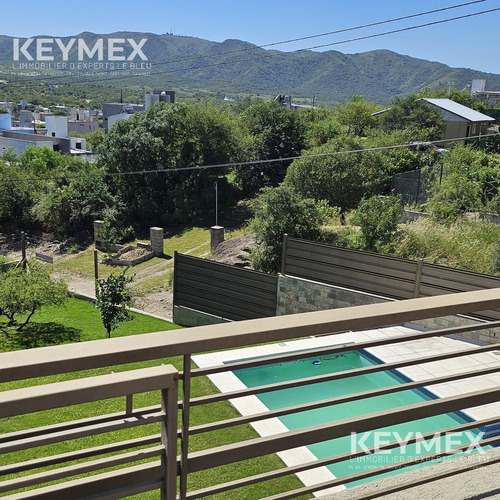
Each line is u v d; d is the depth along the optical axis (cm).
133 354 107
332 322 126
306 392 686
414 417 153
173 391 118
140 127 3491
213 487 134
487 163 2166
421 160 2439
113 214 3225
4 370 96
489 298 150
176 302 1320
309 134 3928
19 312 1407
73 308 1688
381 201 1324
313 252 1108
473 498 174
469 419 569
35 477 114
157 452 122
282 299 1142
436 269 957
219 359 732
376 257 1025
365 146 2552
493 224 1389
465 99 5378
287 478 434
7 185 3369
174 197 3400
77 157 4844
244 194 3675
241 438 530
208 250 2650
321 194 2245
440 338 849
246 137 3697
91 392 107
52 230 3325
